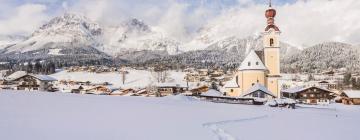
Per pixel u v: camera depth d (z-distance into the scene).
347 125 49.44
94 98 83.94
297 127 44.06
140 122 38.88
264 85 132.62
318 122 52.19
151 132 32.22
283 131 39.41
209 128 38.66
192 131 34.53
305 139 34.50
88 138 27.50
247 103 109.06
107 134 29.64
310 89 156.12
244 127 41.75
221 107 76.62
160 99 102.62
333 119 59.81
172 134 32.00
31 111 43.66
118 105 62.12
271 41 138.50
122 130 32.22
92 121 37.19
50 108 48.78
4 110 43.56
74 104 58.34
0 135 26.80
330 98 158.38
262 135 35.69
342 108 113.94
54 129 30.61
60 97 77.44
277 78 137.00
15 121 34.28
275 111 74.31
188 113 54.44
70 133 29.09
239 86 136.25
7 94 78.56
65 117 39.28
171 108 62.38
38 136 27.12
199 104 84.12
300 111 81.31
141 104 68.62
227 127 41.00
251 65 133.25
